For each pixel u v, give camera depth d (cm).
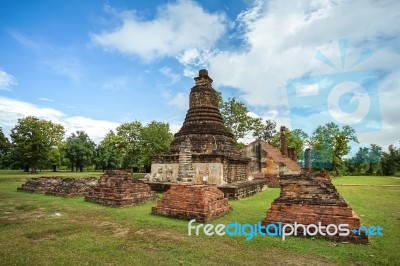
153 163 2114
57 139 5350
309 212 815
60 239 780
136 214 1133
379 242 754
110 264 595
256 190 2069
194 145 1969
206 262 610
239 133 3697
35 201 1488
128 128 3991
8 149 4925
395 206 1357
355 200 1584
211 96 2225
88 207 1302
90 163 6419
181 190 1095
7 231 860
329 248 703
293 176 872
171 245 729
